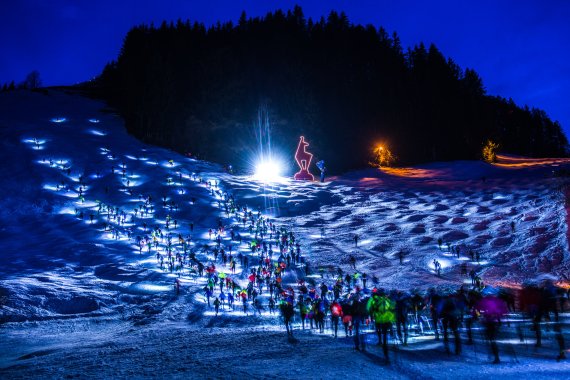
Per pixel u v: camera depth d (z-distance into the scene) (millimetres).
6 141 81312
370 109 113250
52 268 41969
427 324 18625
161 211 64250
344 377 8445
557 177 70375
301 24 128875
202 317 27844
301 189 78000
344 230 58031
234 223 60969
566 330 14586
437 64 122500
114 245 50281
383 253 48219
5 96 116062
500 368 9039
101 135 94625
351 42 123438
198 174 80688
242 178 83000
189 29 123562
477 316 13961
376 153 106375
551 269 38594
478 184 76188
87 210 62125
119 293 35594
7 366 13719
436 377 8312
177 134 98875
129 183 73625
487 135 115750
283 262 44344
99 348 17062
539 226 48938
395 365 9578
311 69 113938
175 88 103750
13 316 28844
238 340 15945
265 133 100062
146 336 21453
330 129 108375
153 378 8922
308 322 24578
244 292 31312
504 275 38188
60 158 77938
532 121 150375
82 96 127688
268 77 107188
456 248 45688
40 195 64812
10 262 43094
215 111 101500
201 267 42125
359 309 11984
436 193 73375
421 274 40344
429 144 113500
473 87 123688
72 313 31422
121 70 120125
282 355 11430
